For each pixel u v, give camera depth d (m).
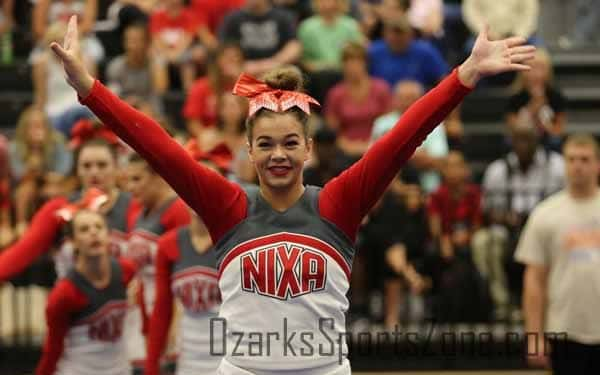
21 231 21.66
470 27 28.44
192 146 16.42
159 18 27.69
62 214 15.38
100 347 15.62
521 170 22.62
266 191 10.10
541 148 23.70
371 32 28.53
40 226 15.92
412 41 26.36
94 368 15.61
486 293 21.08
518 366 20.28
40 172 22.36
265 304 9.92
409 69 26.25
